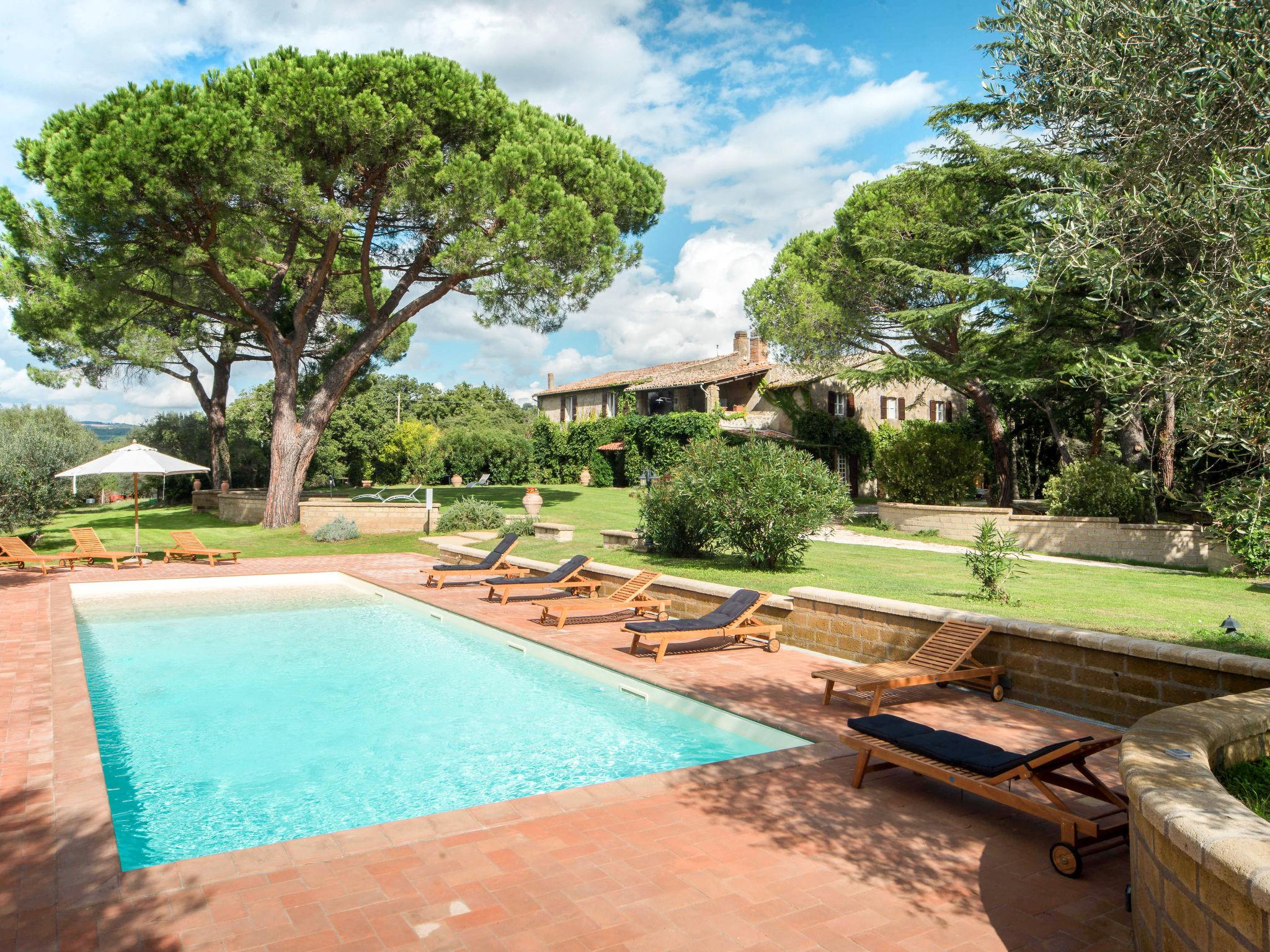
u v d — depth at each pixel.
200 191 17.47
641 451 37.91
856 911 3.58
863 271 23.33
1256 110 4.25
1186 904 2.66
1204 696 5.91
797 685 7.91
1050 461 33.22
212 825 5.18
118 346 28.70
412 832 4.39
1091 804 4.79
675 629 9.02
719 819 4.63
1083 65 4.88
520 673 9.30
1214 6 4.32
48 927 3.34
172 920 3.41
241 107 18.39
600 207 22.36
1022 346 19.81
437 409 58.34
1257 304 3.91
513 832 4.41
